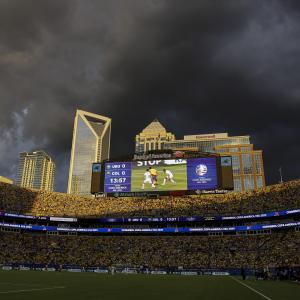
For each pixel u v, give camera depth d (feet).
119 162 269.03
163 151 264.72
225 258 242.78
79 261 259.80
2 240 263.49
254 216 249.55
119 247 270.87
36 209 289.53
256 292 80.84
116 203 302.45
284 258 224.74
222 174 249.14
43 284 94.99
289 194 254.47
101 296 64.59
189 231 264.93
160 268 232.12
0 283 94.22
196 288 93.97
